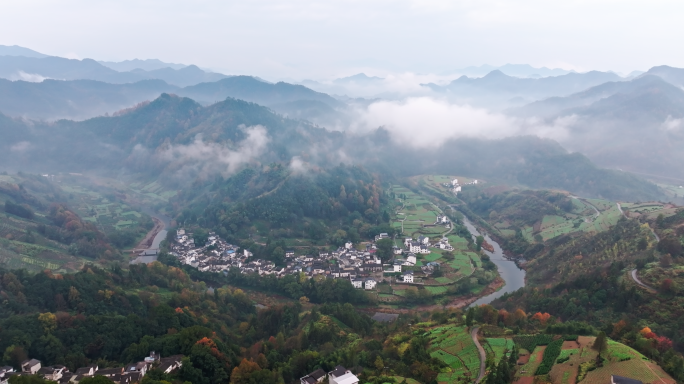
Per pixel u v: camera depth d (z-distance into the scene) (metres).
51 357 154.50
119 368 147.00
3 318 173.50
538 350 152.75
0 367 142.25
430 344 169.75
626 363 129.00
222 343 169.50
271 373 147.88
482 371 144.62
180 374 147.00
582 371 128.88
